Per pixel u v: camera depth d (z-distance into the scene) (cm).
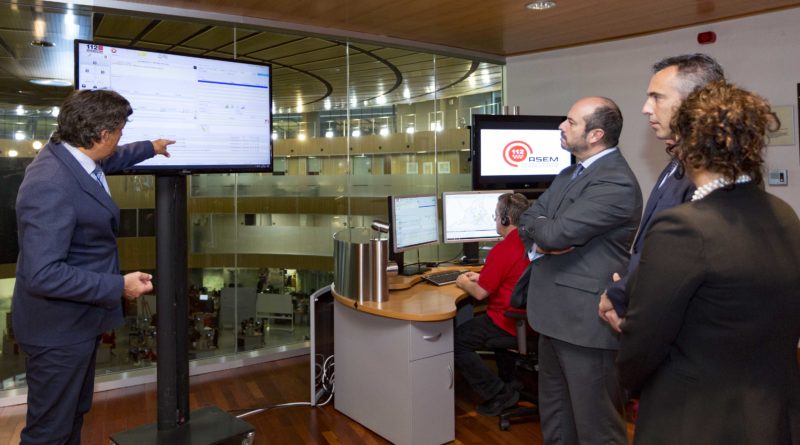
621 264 209
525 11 380
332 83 479
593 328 204
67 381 193
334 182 479
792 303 108
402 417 281
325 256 474
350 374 322
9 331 350
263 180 446
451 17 390
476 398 355
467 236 398
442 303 292
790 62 390
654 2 368
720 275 108
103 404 349
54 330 190
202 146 266
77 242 194
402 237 360
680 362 118
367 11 374
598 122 210
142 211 390
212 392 369
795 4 383
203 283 423
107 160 223
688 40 429
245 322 439
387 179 500
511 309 285
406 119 506
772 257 108
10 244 348
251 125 286
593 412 208
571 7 373
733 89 115
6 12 337
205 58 266
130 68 243
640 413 128
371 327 301
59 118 193
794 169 394
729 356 111
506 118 455
